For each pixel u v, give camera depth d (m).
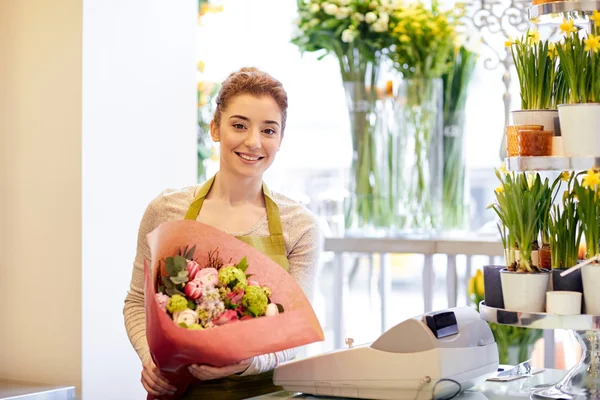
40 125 3.46
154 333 2.26
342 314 4.71
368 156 4.62
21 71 3.49
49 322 3.45
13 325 3.53
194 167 3.98
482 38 4.59
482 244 4.30
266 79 2.69
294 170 4.82
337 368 2.36
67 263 3.40
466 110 4.70
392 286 4.97
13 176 3.52
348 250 4.61
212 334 2.21
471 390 2.48
